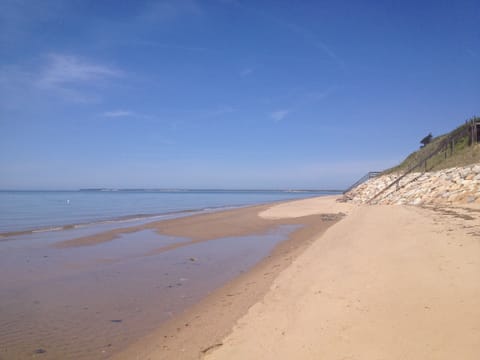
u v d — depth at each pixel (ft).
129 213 104.37
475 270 19.56
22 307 23.08
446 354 11.70
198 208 130.41
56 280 29.58
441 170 78.74
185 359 14.89
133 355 16.17
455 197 60.70
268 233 57.36
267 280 26.35
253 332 16.28
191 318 20.36
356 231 40.57
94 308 22.81
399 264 23.12
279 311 18.42
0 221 79.30
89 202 181.88
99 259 37.86
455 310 14.92
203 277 30.32
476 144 78.84
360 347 12.92
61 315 21.61
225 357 14.12
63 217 90.07
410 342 12.78
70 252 41.70
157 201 201.26
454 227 34.19
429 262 22.53
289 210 99.66
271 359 13.17
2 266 34.53
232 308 20.90
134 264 35.50
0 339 18.30
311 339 14.21
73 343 17.74
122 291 26.43
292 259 33.17
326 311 16.89
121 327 19.65
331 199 154.61
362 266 24.14
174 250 43.11
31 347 17.35
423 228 35.55
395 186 91.86
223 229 62.28
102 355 16.43
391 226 40.16
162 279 29.78
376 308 16.31
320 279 22.82
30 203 166.91
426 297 16.79
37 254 40.50
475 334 12.72
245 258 38.14
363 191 114.73
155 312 21.88
